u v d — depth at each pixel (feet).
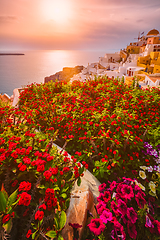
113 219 8.02
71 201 8.64
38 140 10.11
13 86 449.89
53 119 15.97
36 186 6.92
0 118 14.93
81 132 14.30
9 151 7.74
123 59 150.20
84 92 22.22
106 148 12.84
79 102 17.43
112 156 12.20
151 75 61.41
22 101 23.77
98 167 11.48
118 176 11.70
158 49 113.29
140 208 8.79
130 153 12.95
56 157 9.47
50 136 12.22
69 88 26.07
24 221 6.77
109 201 9.48
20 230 6.68
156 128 15.30
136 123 16.17
